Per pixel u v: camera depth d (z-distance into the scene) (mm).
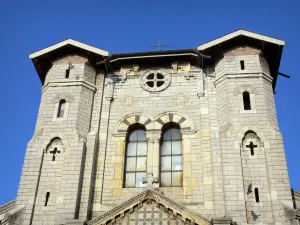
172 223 25875
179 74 33594
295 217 25438
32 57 34062
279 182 27156
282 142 28578
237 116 29969
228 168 28109
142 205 26594
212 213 27297
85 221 26156
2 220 27359
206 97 32062
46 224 27453
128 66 34562
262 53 33094
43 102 32719
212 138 29969
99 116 32156
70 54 34531
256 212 26484
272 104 30953
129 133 31844
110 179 29562
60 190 28344
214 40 32812
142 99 32750
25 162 29641
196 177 28906
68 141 30266
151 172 29531
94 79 33906
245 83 31453
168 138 31328
